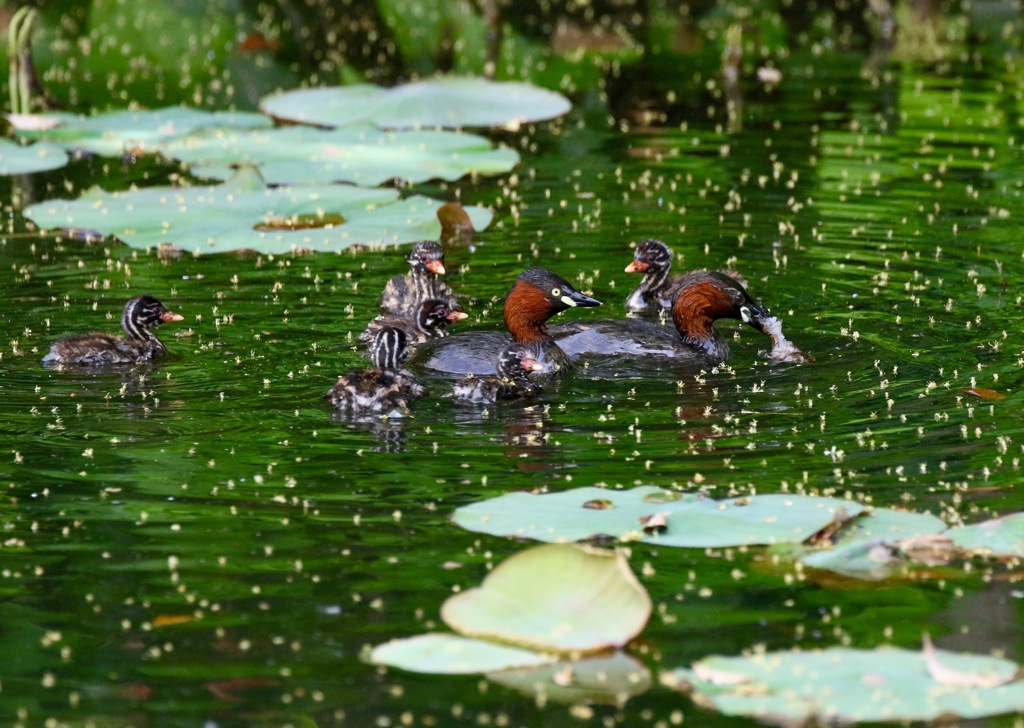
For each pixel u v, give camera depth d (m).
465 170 20.81
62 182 21.31
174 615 9.12
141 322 14.37
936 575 9.52
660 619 8.98
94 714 8.04
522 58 29.89
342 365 14.24
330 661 8.57
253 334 15.16
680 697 8.13
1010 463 11.32
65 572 9.68
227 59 29.52
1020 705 7.66
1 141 22.22
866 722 7.82
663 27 33.00
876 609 9.09
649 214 19.70
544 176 21.81
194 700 8.19
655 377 13.89
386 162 21.30
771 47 31.08
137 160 22.53
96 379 13.74
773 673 8.12
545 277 14.60
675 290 16.09
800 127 24.39
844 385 13.45
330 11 32.84
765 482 11.01
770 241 18.41
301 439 12.20
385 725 7.91
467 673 8.46
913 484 10.94
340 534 10.23
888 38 31.88
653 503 10.39
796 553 9.70
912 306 15.88
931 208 19.70
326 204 19.20
